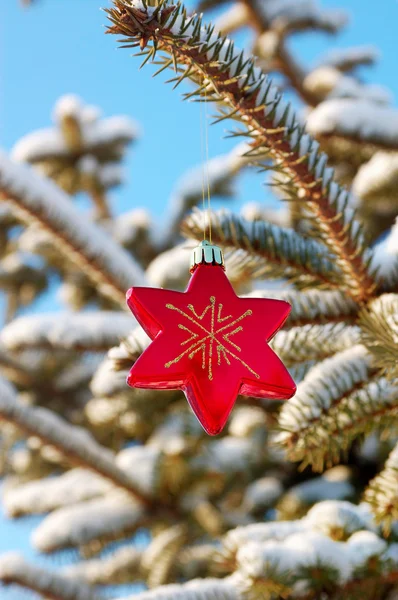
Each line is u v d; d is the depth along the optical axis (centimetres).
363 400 81
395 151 109
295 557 85
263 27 198
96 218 224
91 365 192
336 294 84
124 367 82
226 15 201
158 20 70
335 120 108
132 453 146
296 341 85
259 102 75
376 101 168
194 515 146
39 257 216
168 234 210
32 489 153
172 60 73
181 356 77
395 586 89
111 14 70
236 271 86
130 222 211
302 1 197
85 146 210
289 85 202
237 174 199
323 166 79
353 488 145
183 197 205
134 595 86
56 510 149
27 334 107
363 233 82
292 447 81
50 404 192
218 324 77
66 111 206
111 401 140
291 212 82
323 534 89
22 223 199
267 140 77
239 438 156
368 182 136
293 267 84
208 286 78
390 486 80
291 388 77
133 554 156
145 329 78
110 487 148
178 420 149
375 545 87
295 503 143
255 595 85
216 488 150
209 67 73
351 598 86
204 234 84
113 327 108
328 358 84
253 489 154
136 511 141
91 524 136
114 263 105
